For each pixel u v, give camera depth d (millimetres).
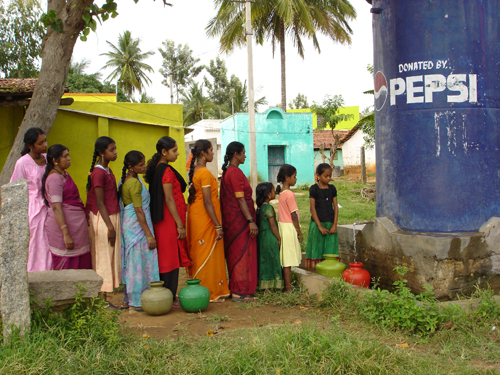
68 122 9641
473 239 4258
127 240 4629
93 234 4570
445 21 4461
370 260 5055
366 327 3863
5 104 7777
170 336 3816
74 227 4234
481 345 3426
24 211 3082
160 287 4539
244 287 5102
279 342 3205
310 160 23672
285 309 4727
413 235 4430
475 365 3137
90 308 3404
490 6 4566
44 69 6277
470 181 4477
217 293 5117
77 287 3359
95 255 4547
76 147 9727
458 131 4473
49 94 6281
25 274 3084
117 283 4672
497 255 4387
